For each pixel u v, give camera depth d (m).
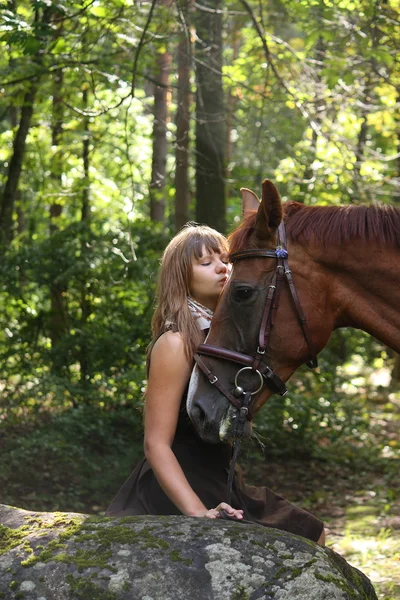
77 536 2.17
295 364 2.73
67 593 2.00
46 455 7.12
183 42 7.28
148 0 7.13
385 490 7.55
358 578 2.25
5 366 7.99
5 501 6.22
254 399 2.65
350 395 12.19
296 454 8.48
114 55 7.16
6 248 8.47
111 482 6.90
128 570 2.04
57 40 6.13
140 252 8.52
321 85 7.66
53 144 10.25
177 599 1.98
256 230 2.69
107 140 10.65
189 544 2.10
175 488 2.44
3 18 5.69
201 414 2.55
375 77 7.67
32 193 11.80
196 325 2.66
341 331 11.99
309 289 2.73
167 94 10.72
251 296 2.67
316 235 2.76
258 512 2.71
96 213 10.77
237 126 10.78
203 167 8.36
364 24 6.67
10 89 8.39
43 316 8.34
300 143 9.77
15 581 2.04
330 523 6.55
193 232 2.76
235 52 10.70
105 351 7.86
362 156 8.59
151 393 2.57
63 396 7.62
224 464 2.70
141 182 11.18
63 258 8.11
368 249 2.74
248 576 2.03
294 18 7.78
